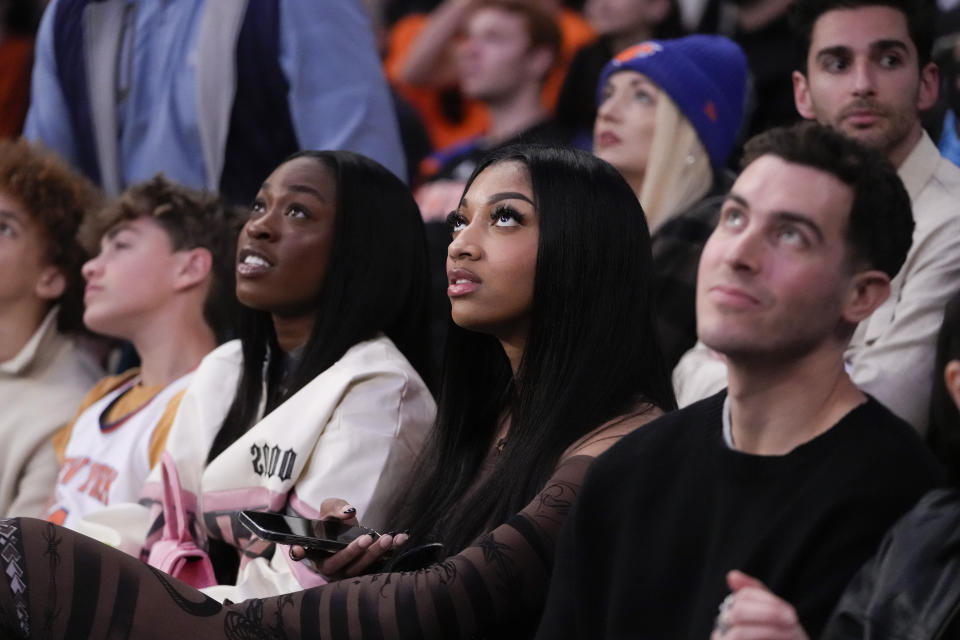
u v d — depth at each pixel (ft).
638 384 26.45
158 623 23.59
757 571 19.04
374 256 30.60
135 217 36.76
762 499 19.44
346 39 42.19
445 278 42.19
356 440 28.55
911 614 17.92
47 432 38.58
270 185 30.94
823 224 19.29
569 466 24.62
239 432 31.07
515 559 23.62
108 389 37.40
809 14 32.71
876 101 31.55
